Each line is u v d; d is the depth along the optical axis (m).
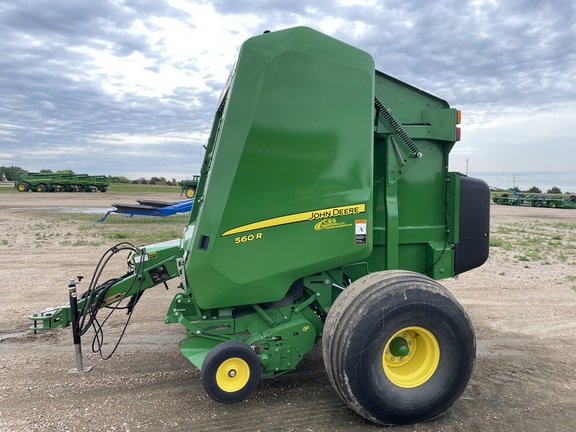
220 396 3.43
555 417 3.63
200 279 3.51
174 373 4.45
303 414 3.62
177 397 3.92
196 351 3.79
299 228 3.58
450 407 3.57
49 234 14.75
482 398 3.95
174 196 40.22
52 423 3.47
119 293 4.46
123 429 3.39
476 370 4.57
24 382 4.22
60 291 7.59
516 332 5.81
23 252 11.39
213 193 3.45
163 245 4.86
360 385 3.21
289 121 3.48
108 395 3.96
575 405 3.84
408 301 3.26
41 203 30.25
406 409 3.33
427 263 4.62
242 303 3.62
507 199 47.69
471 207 4.69
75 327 4.34
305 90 3.51
